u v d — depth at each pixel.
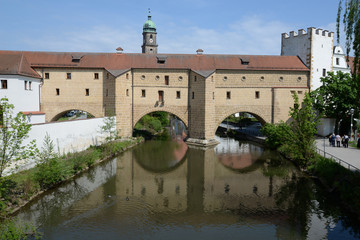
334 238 15.38
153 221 17.27
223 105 44.28
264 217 17.94
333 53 50.09
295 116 27.73
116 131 39.88
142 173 28.00
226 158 34.31
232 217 17.95
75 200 20.33
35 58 43.38
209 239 15.25
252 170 29.02
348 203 18.77
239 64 45.00
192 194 22.14
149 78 43.75
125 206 19.45
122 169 29.19
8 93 33.78
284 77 44.84
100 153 32.19
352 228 16.39
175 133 57.28
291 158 31.80
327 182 22.64
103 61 44.06
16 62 35.69
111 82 41.53
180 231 16.06
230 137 52.62
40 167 21.66
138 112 44.00
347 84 38.44
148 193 22.22
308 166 27.05
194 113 43.53
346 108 37.78
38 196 20.44
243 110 44.56
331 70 46.09
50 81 43.03
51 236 15.20
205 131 42.16
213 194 22.12
